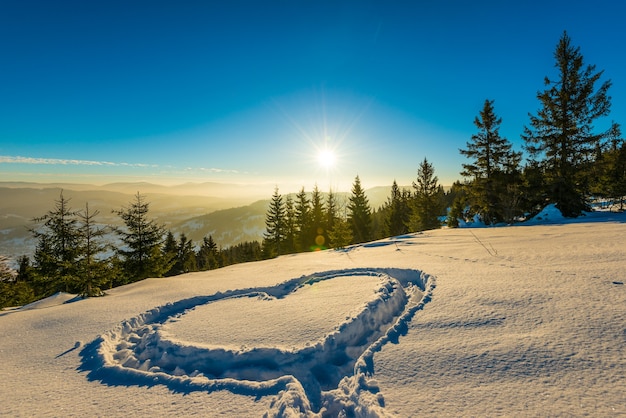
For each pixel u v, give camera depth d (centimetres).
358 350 440
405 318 486
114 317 629
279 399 319
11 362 455
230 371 412
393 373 346
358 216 4556
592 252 826
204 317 599
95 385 381
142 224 2378
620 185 2309
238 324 543
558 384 296
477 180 2742
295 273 940
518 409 269
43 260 1855
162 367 444
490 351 365
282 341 458
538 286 569
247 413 304
